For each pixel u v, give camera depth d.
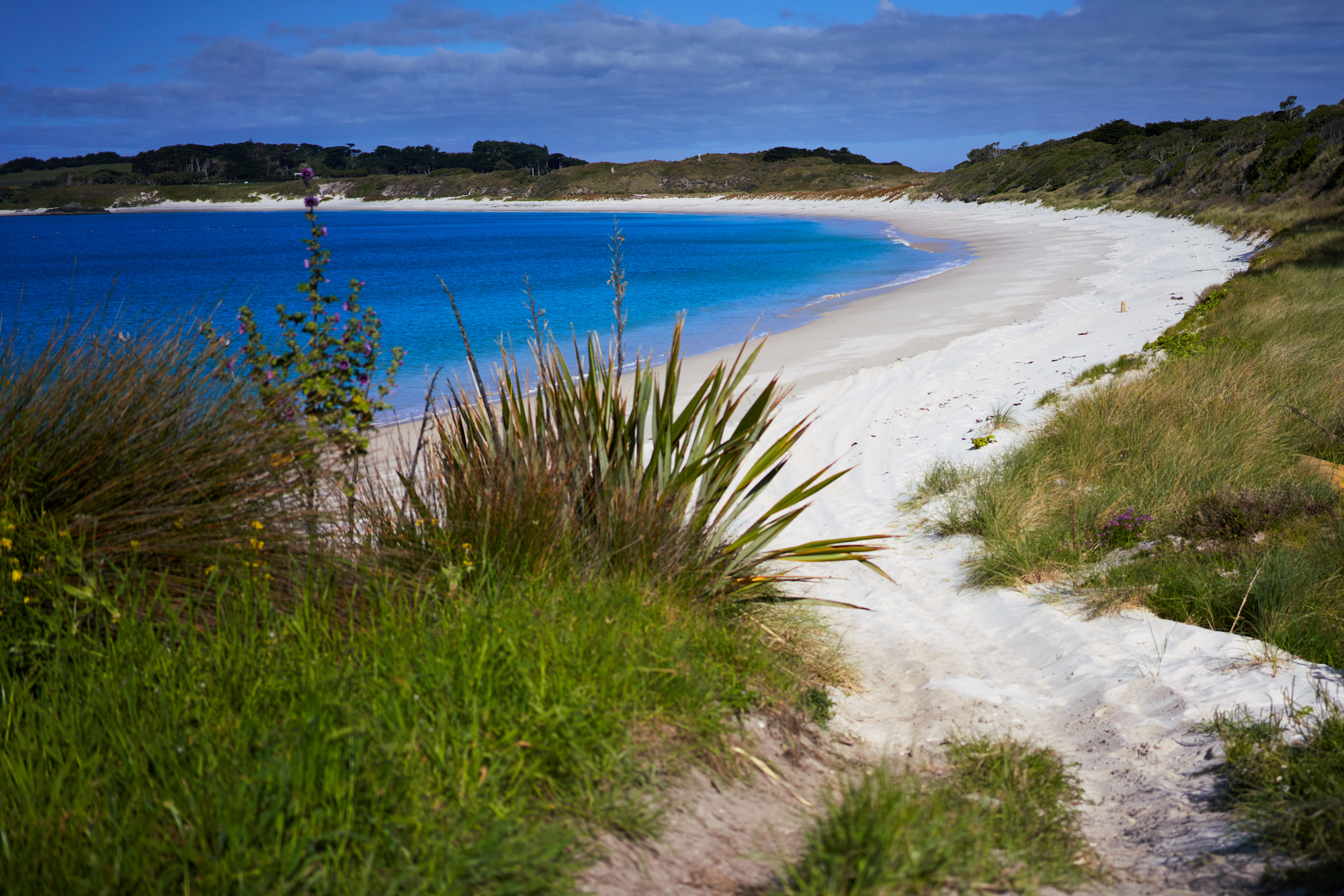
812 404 12.41
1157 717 3.69
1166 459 6.98
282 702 2.36
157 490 3.02
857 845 2.16
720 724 2.96
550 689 2.58
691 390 13.44
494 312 25.17
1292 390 8.37
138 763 2.04
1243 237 29.28
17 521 2.70
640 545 3.96
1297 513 5.75
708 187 135.00
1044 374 12.42
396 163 175.00
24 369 3.02
